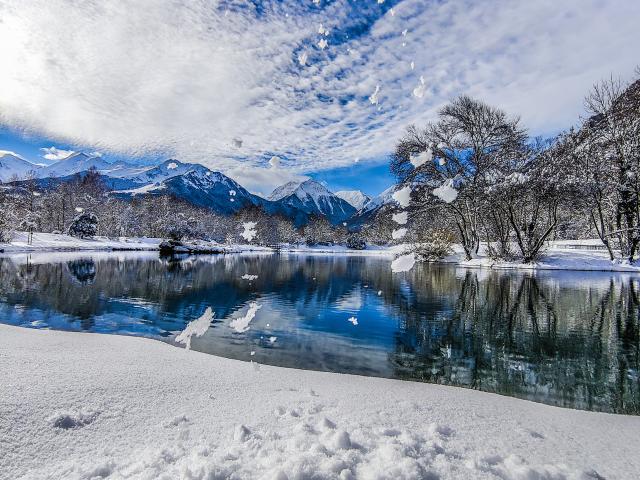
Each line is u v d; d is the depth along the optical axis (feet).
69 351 17.12
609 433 11.28
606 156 86.48
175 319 31.37
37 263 80.18
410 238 107.55
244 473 7.50
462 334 27.99
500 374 19.77
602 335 27.96
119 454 8.57
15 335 20.40
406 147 91.20
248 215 249.55
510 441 10.06
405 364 21.20
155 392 12.30
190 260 114.21
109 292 44.83
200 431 9.75
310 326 30.01
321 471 7.46
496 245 105.29
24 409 9.96
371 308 38.24
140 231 233.96
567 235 158.71
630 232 87.86
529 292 49.49
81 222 174.60
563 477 7.99
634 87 86.02
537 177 83.82
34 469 7.87
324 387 14.49
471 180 91.81
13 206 141.59
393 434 9.71
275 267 94.68
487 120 92.12
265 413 11.10
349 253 201.67
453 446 9.28
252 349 23.54
